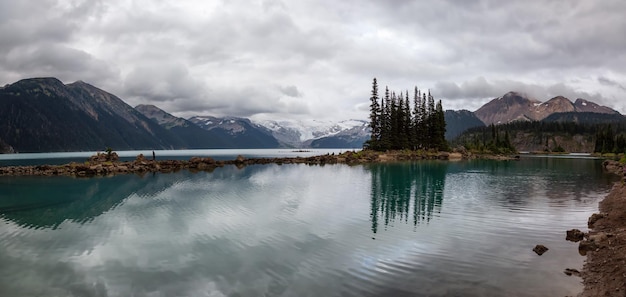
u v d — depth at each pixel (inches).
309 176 1990.7
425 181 1689.2
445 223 816.3
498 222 819.4
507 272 506.0
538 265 530.3
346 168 2623.0
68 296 471.5
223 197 1230.3
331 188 1451.8
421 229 761.6
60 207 1091.3
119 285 501.4
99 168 2351.1
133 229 798.5
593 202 1065.5
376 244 656.4
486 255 584.1
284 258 588.7
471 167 2682.1
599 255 550.9
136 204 1116.5
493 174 2062.0
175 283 502.9
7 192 1438.2
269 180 1788.9
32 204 1155.9
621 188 1264.8
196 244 676.7
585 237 666.2
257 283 491.5
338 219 869.2
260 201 1138.7
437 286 464.1
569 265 524.7
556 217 865.5
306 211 968.3
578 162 3528.5
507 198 1159.6
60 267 573.9
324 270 533.0
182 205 1081.4
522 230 743.1
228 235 734.5
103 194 1353.3
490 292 440.8
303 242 675.4
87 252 644.7
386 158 3826.3
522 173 2126.0
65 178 2004.2
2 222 886.4
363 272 521.3
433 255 589.9
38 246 683.4
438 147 4734.3
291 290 466.0
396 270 525.7
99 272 550.3
